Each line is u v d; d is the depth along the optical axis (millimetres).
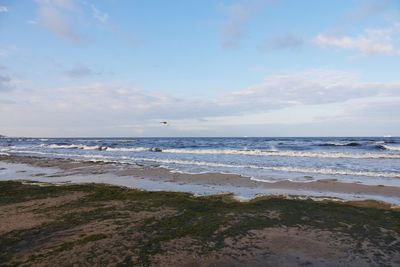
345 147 42031
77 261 6152
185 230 7922
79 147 51938
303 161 24406
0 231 8016
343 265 5969
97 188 13750
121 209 10117
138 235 7586
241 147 46125
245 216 9133
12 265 5992
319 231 7789
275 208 10000
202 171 19234
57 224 8539
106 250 6691
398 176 16703
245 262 6113
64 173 19906
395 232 7703
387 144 45938
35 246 6957
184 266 5957
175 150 39031
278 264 6016
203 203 10828
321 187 13867
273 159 26359
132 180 16672
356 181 15414
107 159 28719
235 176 16922
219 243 7055
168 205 10586
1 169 23281
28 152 41875
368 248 6730
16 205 11039
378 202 10938
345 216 9078
